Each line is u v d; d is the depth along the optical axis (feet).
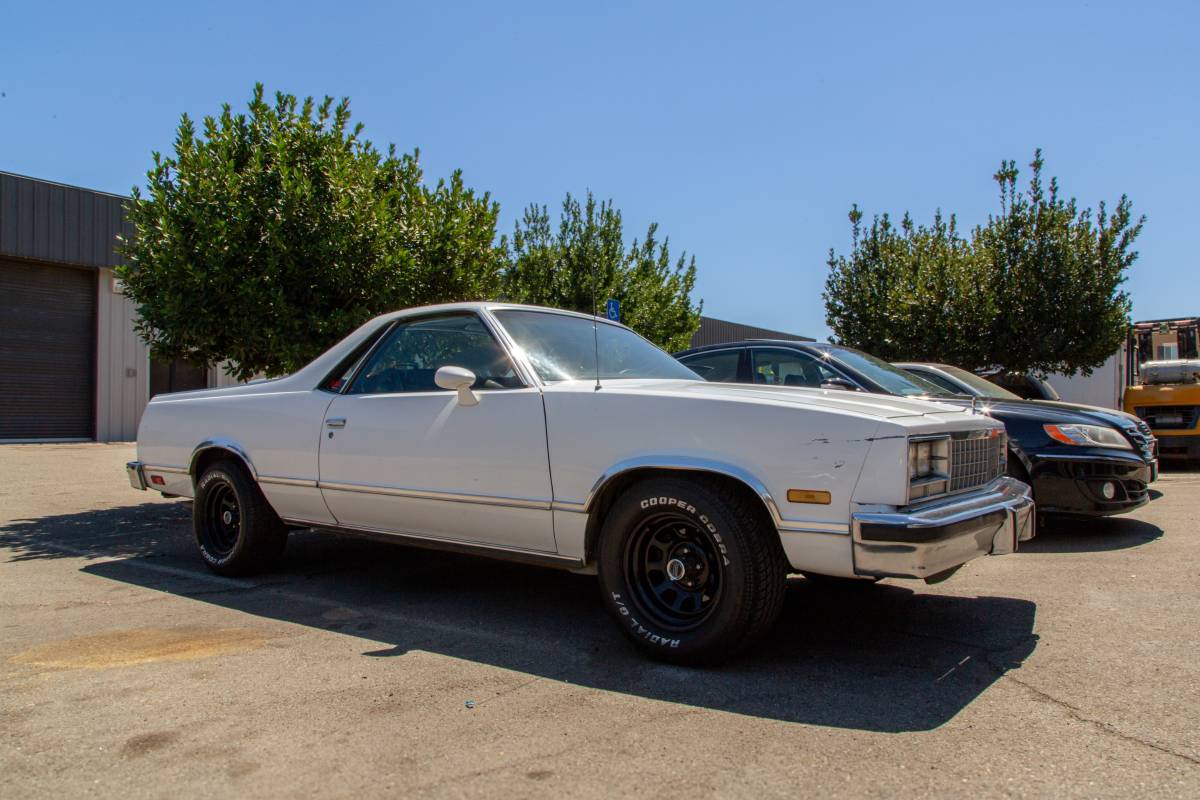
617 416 11.37
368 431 14.14
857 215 65.72
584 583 16.07
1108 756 8.18
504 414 12.46
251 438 16.07
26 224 53.57
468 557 18.65
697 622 10.83
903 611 13.74
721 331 93.30
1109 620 13.07
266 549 16.39
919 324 57.62
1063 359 56.44
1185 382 40.83
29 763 8.01
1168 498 27.89
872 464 9.82
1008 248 56.39
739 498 10.53
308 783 7.62
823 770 7.87
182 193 23.61
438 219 26.94
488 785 7.58
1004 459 13.12
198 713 9.29
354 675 10.62
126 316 59.52
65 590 15.48
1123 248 54.60
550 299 49.83
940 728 8.88
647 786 7.55
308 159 24.72
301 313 23.84
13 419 54.44
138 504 27.81
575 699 9.77
